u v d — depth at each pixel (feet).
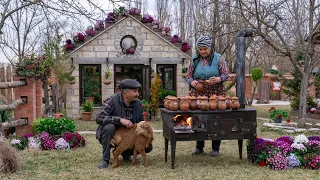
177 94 43.01
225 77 17.63
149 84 40.60
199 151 19.58
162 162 17.53
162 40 42.52
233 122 16.30
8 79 31.91
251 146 17.47
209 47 17.63
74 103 41.29
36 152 19.90
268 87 67.46
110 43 41.52
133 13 41.88
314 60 31.01
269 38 31.81
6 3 24.13
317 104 38.93
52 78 35.73
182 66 43.06
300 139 17.49
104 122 16.21
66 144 20.94
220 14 44.50
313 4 29.50
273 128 30.22
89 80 42.47
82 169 16.11
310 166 16.24
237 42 17.97
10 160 15.61
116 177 14.78
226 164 17.10
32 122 26.23
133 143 16.43
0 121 23.62
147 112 38.91
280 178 14.65
